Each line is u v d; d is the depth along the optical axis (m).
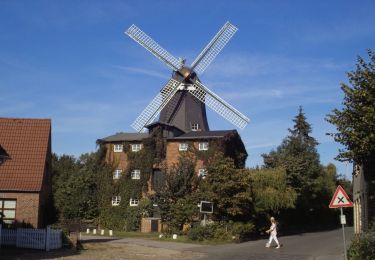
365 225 24.73
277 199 40.78
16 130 36.78
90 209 47.31
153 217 45.84
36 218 33.06
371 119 19.11
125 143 49.22
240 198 35.88
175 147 48.28
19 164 34.62
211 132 49.34
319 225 63.25
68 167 57.62
